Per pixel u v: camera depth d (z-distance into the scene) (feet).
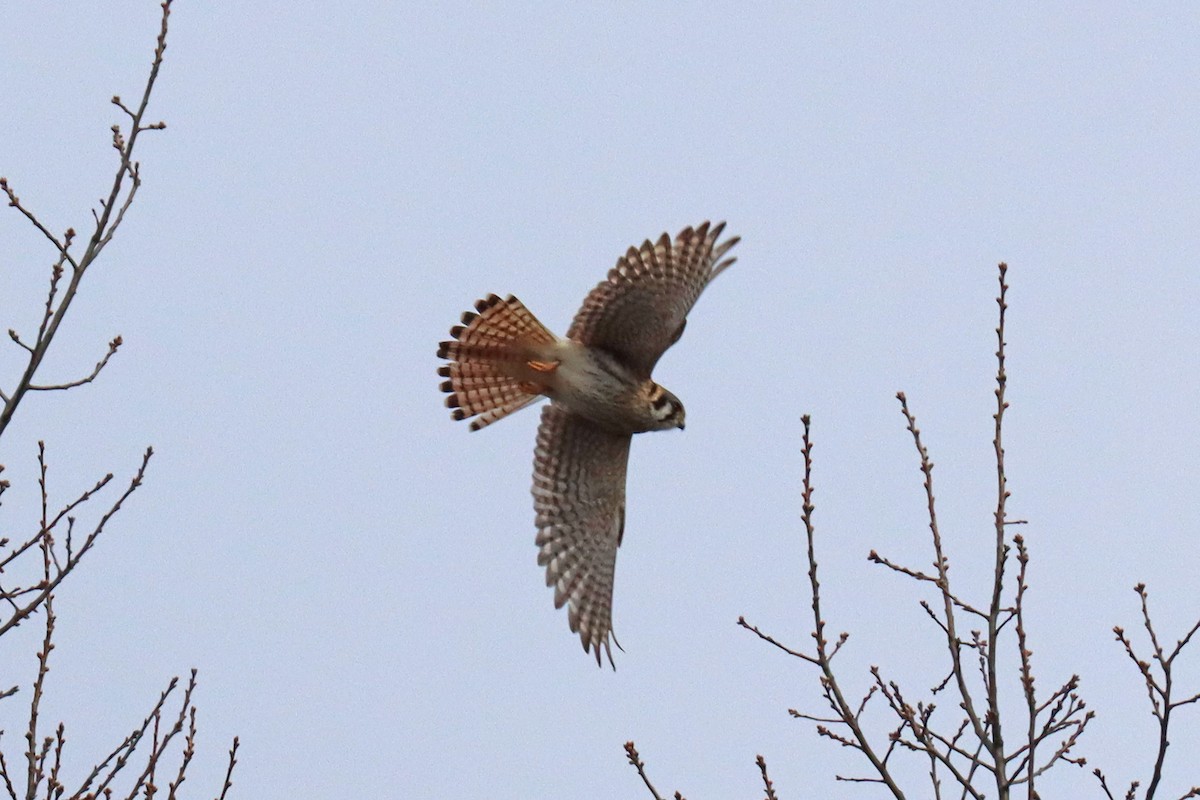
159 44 37.99
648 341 46.91
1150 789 33.04
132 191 36.88
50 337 34.91
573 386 46.91
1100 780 34.04
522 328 45.78
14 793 33.37
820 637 34.86
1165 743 32.86
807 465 35.60
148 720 35.12
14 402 34.30
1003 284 35.60
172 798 34.06
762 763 34.78
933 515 35.24
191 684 35.78
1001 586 33.78
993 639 33.40
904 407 36.04
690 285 46.98
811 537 35.24
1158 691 33.09
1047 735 34.76
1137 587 33.65
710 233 46.78
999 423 34.91
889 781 33.35
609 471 50.44
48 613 34.47
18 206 35.47
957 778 33.71
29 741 33.32
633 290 46.39
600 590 51.06
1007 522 34.35
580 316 46.21
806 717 34.73
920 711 36.86
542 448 50.85
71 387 35.17
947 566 34.88
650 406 47.39
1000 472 34.58
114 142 37.24
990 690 33.04
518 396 47.47
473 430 47.06
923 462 35.68
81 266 35.65
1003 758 32.48
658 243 46.29
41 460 36.11
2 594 34.55
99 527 35.91
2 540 34.86
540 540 50.67
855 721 33.96
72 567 35.14
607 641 50.62
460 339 45.91
